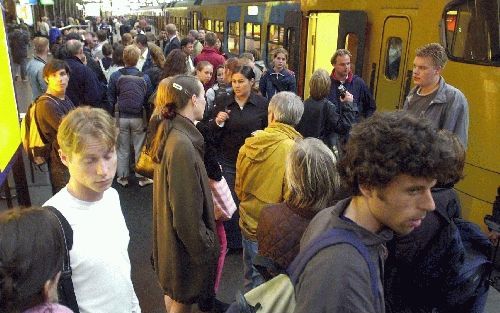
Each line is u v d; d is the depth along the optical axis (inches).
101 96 240.7
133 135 231.8
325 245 47.4
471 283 81.1
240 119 156.3
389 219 48.0
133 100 223.5
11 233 45.1
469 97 161.8
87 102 227.1
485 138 154.6
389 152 45.3
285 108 114.3
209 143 117.8
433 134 47.3
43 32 657.0
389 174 45.1
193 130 101.7
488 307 137.8
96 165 67.6
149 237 183.0
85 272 66.7
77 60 224.5
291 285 58.2
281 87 259.3
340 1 258.1
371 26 230.7
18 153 128.5
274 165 111.6
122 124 226.5
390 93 217.0
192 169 97.9
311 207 78.1
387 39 218.5
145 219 199.2
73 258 65.8
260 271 82.8
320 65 313.9
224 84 205.8
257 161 113.0
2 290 42.3
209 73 207.9
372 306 45.2
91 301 67.4
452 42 171.6
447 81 172.6
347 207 52.6
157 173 105.3
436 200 74.9
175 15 846.5
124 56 228.8
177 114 101.4
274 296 58.7
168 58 182.5
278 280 59.6
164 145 101.0
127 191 230.8
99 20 1408.7
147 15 1344.7
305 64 308.2
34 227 46.5
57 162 152.4
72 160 67.6
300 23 306.2
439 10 179.2
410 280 75.1
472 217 158.4
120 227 74.7
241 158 117.5
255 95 159.2
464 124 132.9
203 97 104.8
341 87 172.1
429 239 72.8
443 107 132.7
